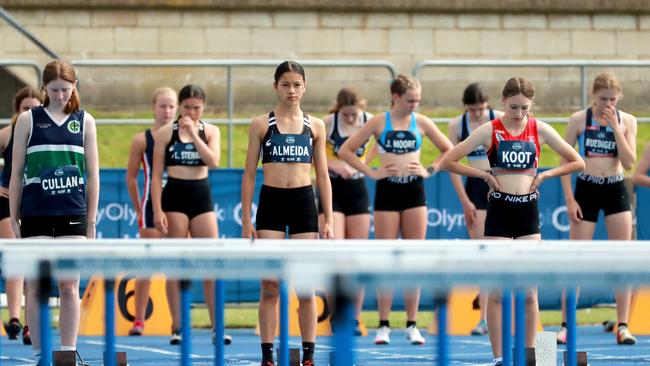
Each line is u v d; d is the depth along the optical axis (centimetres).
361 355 3125
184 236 3303
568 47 7031
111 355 1894
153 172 3281
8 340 3412
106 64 4600
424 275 1546
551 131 2672
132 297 3784
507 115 2636
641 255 1639
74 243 1806
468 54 7006
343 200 3494
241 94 5278
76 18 6825
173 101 3394
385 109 5338
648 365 2875
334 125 3484
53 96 2412
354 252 1675
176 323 3394
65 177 2434
